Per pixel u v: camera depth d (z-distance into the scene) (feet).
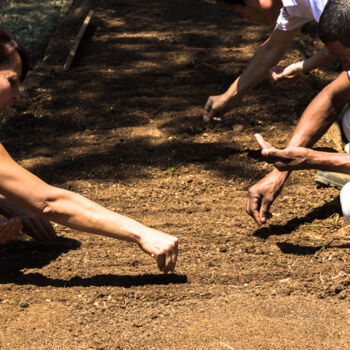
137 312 10.60
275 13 13.78
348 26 9.80
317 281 11.36
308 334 9.89
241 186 15.70
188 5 29.84
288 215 14.06
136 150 17.76
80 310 10.61
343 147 16.94
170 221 13.91
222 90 21.49
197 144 18.02
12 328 10.12
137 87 21.99
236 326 10.11
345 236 13.08
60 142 18.42
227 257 12.26
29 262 12.31
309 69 14.57
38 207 10.27
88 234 13.53
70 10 29.04
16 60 9.98
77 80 22.66
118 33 26.73
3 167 10.07
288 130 18.65
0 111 10.20
